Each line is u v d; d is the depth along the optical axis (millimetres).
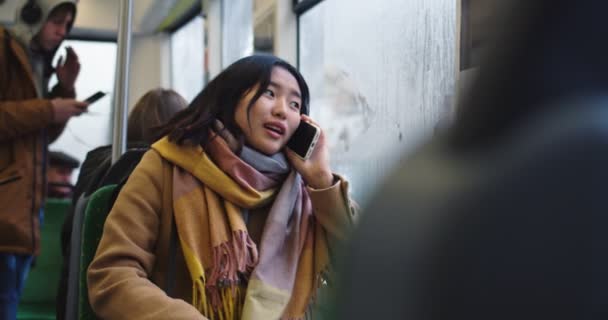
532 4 528
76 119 7520
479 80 544
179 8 7816
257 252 1882
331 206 1962
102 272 1790
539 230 498
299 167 1980
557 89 521
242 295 1876
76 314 2047
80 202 2111
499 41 538
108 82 7859
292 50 5258
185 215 1873
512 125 527
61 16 3465
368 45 4094
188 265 1837
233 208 1897
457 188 517
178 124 1967
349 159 4242
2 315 3137
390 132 3820
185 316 1674
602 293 486
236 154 1953
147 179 1907
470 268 500
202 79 7699
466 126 541
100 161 3035
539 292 490
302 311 1919
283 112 1957
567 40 523
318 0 4879
